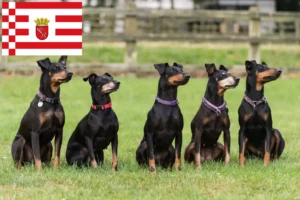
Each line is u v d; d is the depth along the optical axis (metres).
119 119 16.58
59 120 10.68
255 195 8.76
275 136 11.48
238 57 27.61
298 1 45.62
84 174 9.98
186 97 20.55
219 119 10.88
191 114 17.44
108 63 25.61
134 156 12.09
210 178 9.70
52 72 10.48
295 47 29.53
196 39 24.69
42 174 9.92
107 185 9.24
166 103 10.51
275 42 25.05
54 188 9.05
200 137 10.92
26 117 10.64
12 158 11.20
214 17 25.14
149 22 29.28
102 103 10.54
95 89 10.52
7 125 15.31
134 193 8.82
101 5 40.75
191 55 27.48
